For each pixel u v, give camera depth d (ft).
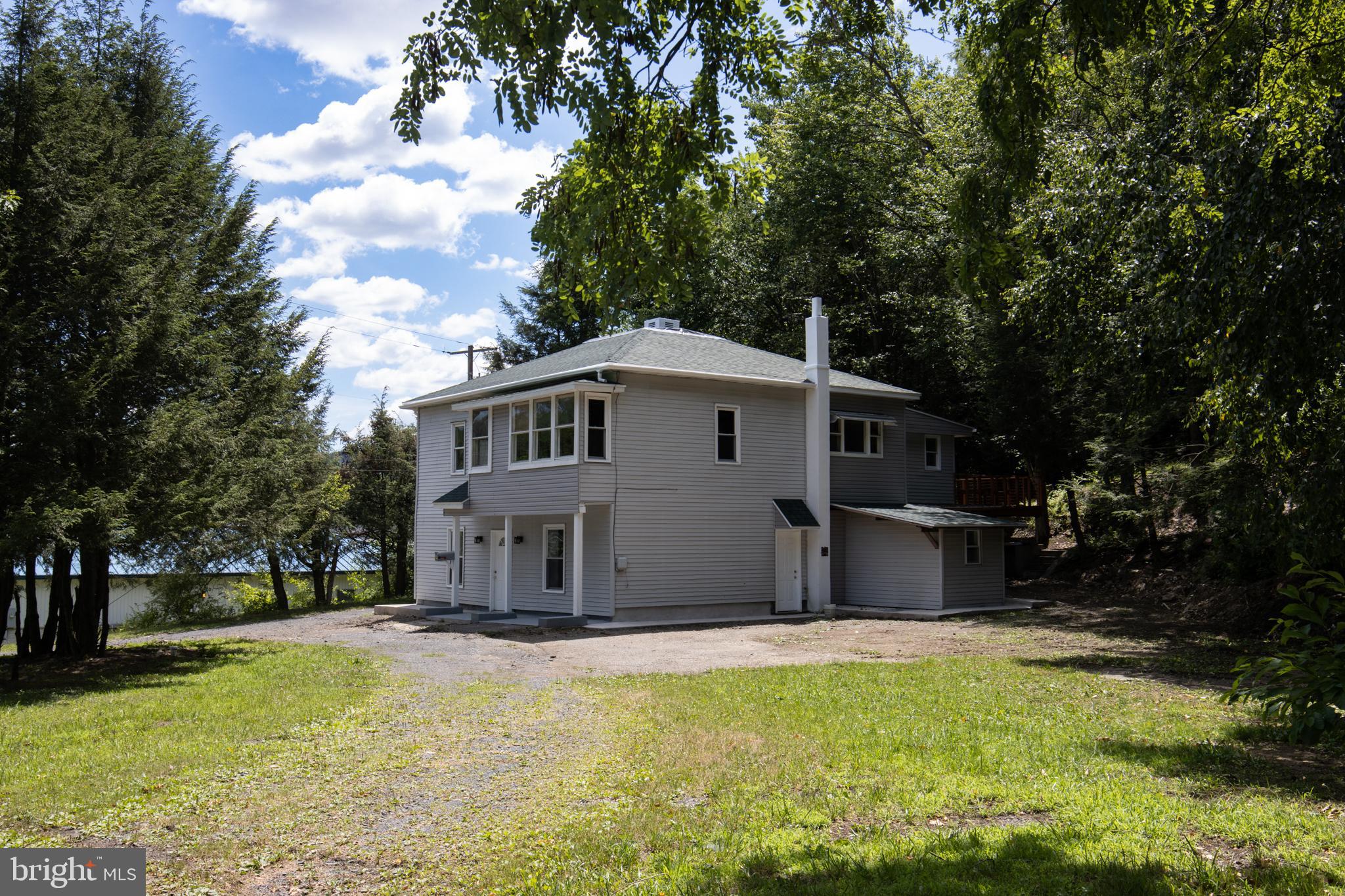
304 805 27.09
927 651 62.44
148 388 58.49
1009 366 103.55
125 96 74.54
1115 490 89.35
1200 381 48.03
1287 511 51.34
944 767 29.81
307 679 51.21
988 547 93.76
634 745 33.63
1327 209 29.01
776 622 84.48
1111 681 48.21
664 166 30.17
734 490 89.04
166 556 61.41
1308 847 21.48
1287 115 31.19
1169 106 39.32
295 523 73.72
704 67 29.89
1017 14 29.43
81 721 39.63
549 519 89.15
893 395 100.42
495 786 28.89
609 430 81.35
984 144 86.89
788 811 25.34
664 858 21.94
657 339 92.43
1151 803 25.20
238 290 72.33
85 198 55.88
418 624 88.33
